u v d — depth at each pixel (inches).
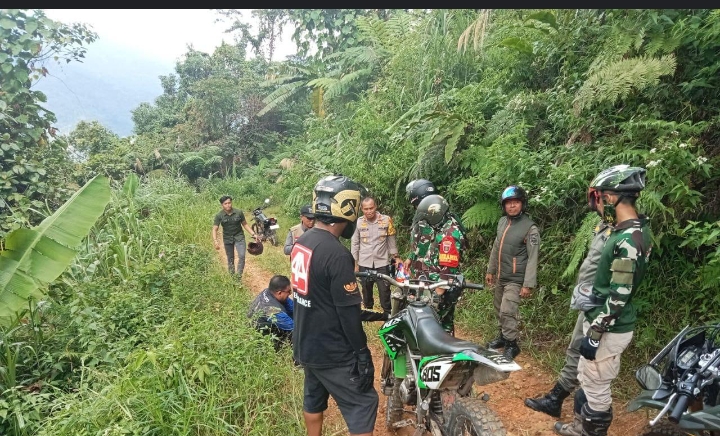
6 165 321.7
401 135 331.9
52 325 208.7
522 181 222.4
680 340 107.6
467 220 238.7
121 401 134.3
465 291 241.4
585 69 241.1
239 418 142.2
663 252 171.9
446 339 109.0
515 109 256.2
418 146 316.2
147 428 126.2
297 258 114.0
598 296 118.6
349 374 113.7
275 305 201.6
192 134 962.1
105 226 334.3
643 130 188.2
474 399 103.8
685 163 157.8
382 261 219.9
